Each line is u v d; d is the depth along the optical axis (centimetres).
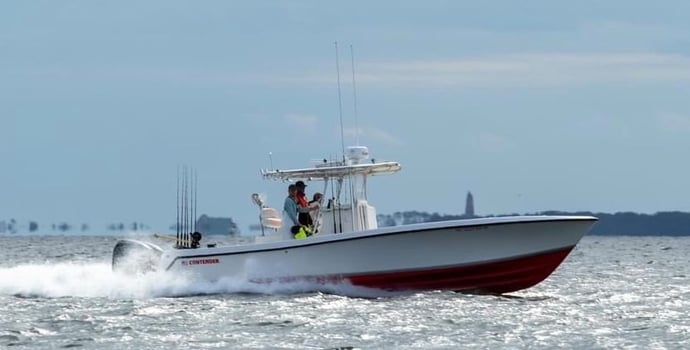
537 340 7081
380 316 7969
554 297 9850
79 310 8581
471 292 9062
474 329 7469
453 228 8694
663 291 10950
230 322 7781
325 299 8738
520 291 10269
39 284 9850
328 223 9244
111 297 9500
